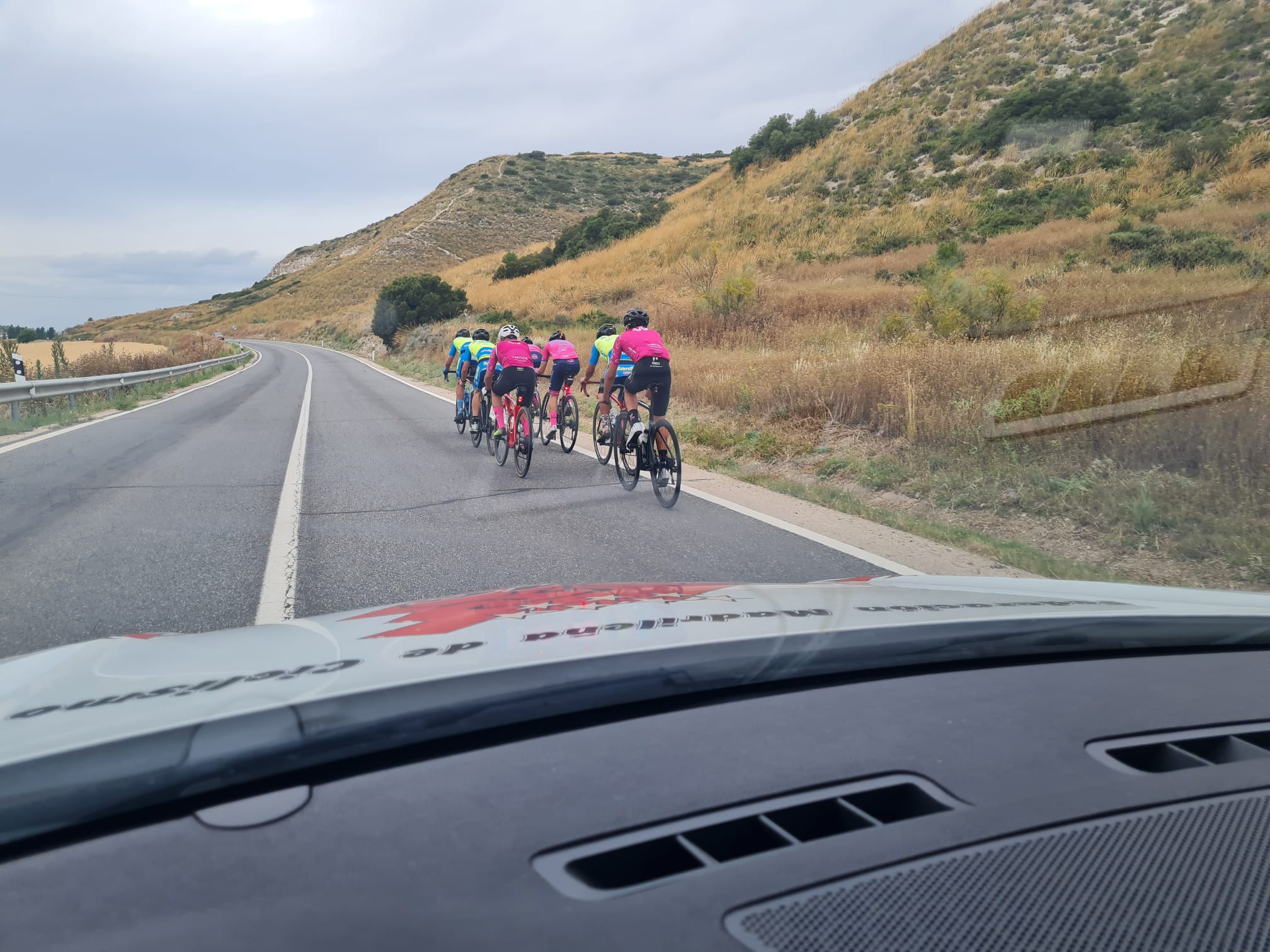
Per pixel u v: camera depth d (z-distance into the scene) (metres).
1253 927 0.69
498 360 8.30
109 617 3.97
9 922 0.69
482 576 4.67
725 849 0.85
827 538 5.56
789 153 47.75
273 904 0.71
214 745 0.88
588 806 0.87
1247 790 0.94
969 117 38.09
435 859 0.77
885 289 21.67
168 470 8.46
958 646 1.40
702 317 20.92
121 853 0.79
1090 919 0.69
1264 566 4.43
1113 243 19.27
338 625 1.52
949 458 7.14
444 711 0.99
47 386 13.41
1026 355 8.45
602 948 0.64
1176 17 33.91
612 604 1.67
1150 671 1.42
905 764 1.00
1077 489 5.86
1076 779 0.96
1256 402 6.02
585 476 8.24
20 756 0.84
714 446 9.62
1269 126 24.09
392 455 9.62
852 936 0.65
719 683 1.20
